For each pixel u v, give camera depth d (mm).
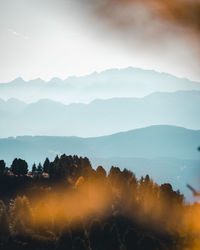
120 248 180125
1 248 166250
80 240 171875
